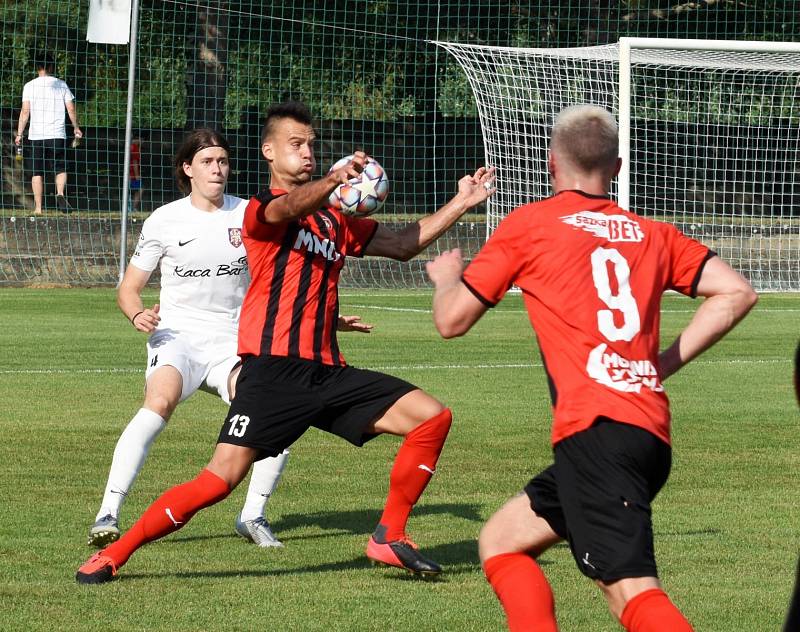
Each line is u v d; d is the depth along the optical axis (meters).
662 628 5.55
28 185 42.69
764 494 11.31
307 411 8.39
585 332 6.03
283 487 11.60
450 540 9.70
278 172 8.74
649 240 6.30
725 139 44.66
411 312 27.86
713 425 14.91
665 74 43.53
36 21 44.06
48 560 8.87
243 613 7.70
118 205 45.03
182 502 8.28
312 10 47.00
